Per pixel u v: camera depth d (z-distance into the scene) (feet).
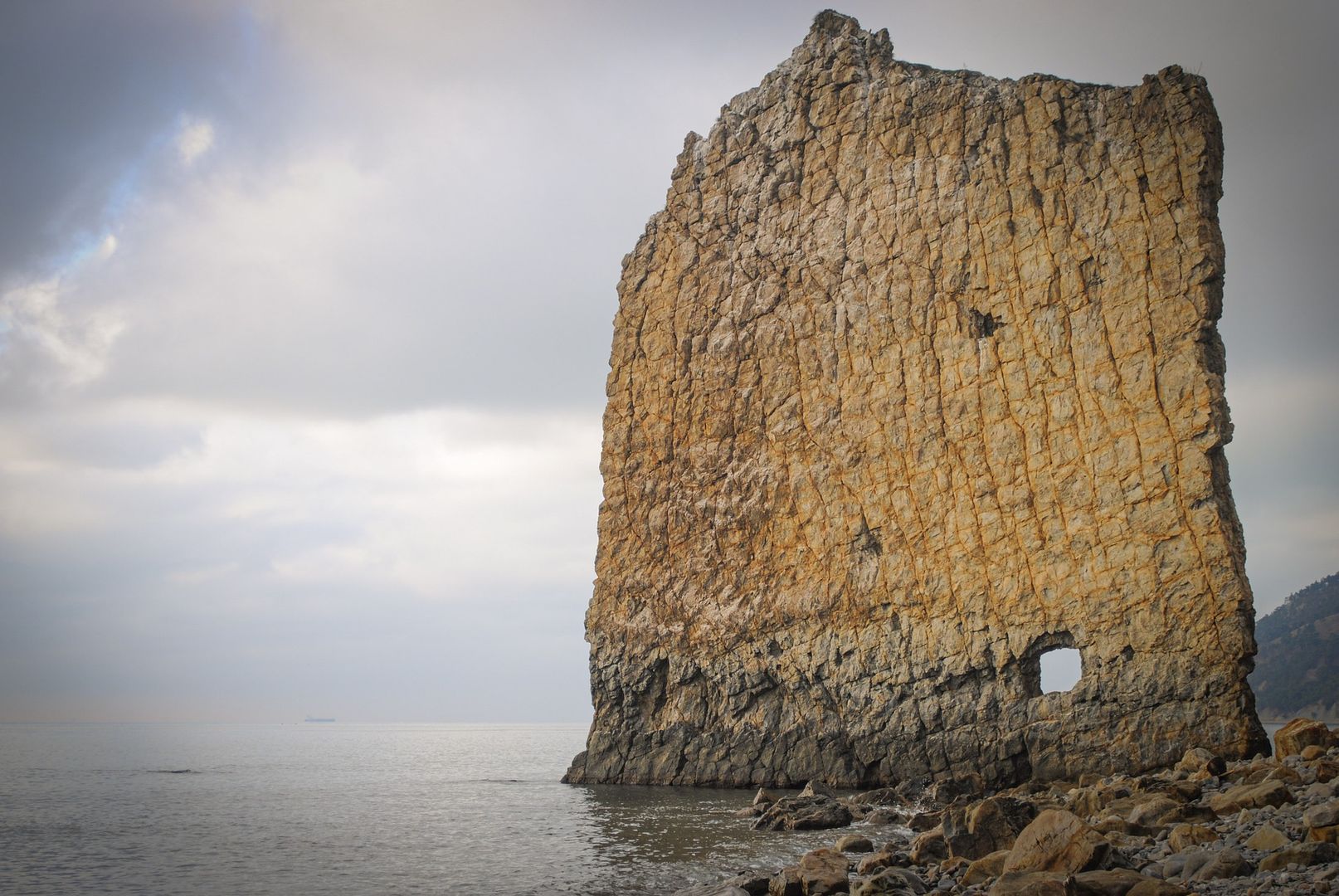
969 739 118.01
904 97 137.90
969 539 122.01
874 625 128.26
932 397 127.85
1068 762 110.22
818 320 140.46
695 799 124.98
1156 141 115.65
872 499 131.23
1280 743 79.77
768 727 136.46
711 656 143.02
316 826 112.47
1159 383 110.93
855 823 95.91
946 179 131.23
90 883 78.07
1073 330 117.91
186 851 93.86
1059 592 114.01
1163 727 104.37
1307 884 42.75
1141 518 109.50
